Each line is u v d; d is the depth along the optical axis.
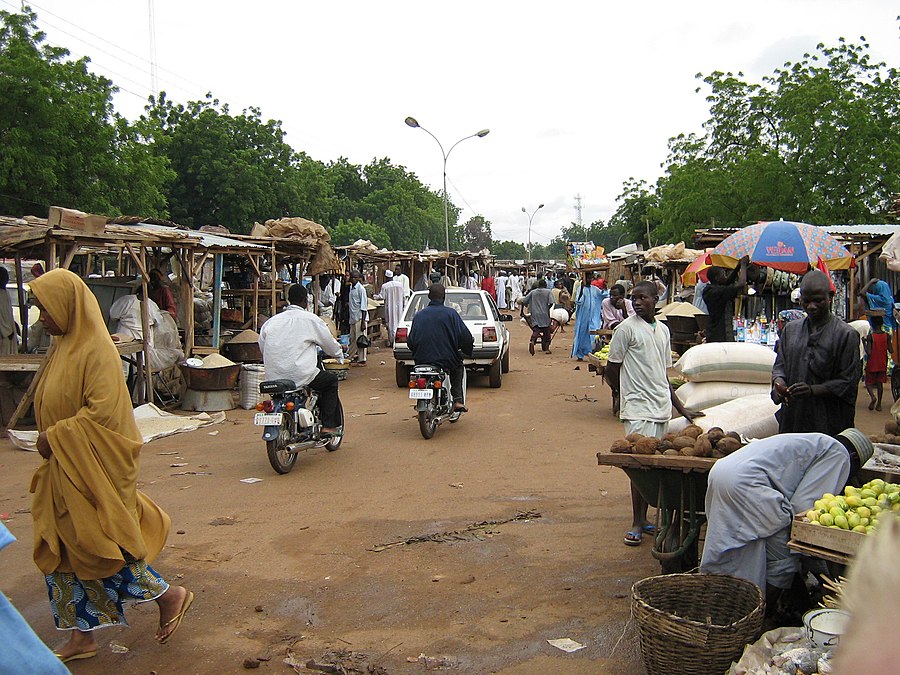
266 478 7.60
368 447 8.97
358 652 4.09
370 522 6.21
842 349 4.82
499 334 13.45
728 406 6.46
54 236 9.41
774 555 3.91
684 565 4.72
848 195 24.83
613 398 10.74
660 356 5.94
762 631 3.99
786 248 9.40
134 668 3.94
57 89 24.28
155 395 11.53
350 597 4.78
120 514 3.77
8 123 23.61
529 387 13.66
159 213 30.75
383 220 77.06
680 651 3.40
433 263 33.00
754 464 3.93
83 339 3.85
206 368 11.25
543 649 4.08
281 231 16.38
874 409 10.83
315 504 6.71
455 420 9.84
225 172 37.34
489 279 31.83
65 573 3.85
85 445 3.71
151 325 11.16
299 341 7.88
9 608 1.70
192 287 12.28
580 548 5.54
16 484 7.45
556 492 7.00
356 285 17.22
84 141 25.16
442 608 4.60
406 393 13.20
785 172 25.77
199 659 4.04
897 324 10.63
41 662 1.68
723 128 29.41
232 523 6.21
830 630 3.29
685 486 4.51
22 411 9.40
